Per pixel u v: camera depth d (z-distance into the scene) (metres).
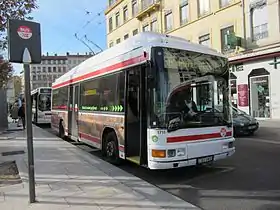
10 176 7.87
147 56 7.23
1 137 16.66
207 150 7.57
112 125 9.27
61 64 126.00
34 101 28.31
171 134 7.10
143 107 7.50
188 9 29.59
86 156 10.39
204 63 7.75
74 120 13.17
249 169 8.36
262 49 22.56
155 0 34.03
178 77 7.32
